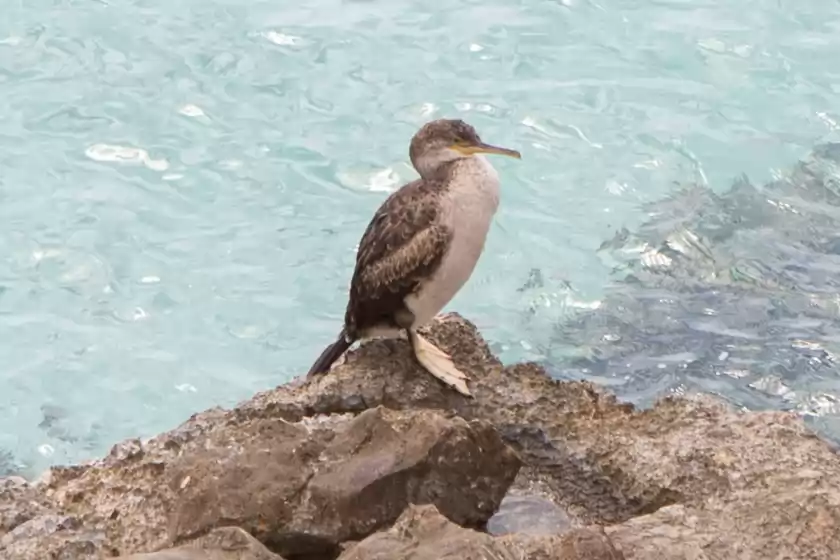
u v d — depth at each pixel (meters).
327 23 18.84
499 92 17.62
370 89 17.67
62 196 16.19
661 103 17.48
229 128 17.11
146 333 14.59
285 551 6.93
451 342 9.08
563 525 7.57
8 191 16.23
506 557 6.25
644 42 18.52
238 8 19.16
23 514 7.60
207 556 6.35
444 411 8.10
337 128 17.08
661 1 19.36
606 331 14.29
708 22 18.88
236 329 14.63
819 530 6.94
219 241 15.67
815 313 14.29
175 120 17.23
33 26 18.72
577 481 7.96
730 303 14.51
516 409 8.51
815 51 18.33
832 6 19.16
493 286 15.01
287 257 15.49
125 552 7.06
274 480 6.98
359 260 8.52
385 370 8.70
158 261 15.43
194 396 13.83
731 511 7.20
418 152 8.45
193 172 16.53
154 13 19.03
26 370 14.12
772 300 14.52
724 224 15.62
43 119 17.25
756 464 7.73
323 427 7.53
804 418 12.82
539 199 16.11
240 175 16.50
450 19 18.95
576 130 17.03
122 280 15.17
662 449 8.01
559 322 14.48
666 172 16.47
